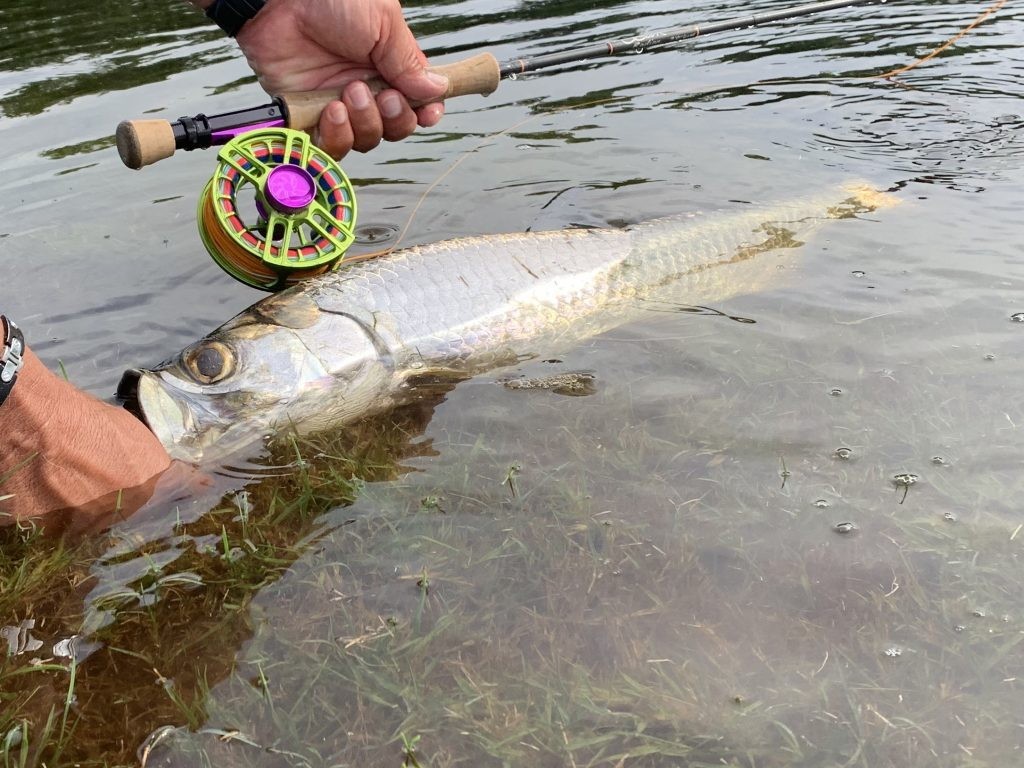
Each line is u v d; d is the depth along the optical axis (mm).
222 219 699
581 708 465
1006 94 1203
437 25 1618
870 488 581
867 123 1146
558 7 1721
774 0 1674
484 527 570
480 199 989
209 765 448
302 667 491
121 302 819
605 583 528
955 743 444
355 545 563
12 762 450
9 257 905
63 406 583
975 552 533
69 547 572
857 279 795
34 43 1647
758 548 544
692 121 1188
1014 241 832
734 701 466
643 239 842
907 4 1632
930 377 666
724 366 700
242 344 688
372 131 760
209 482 629
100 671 494
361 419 690
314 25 749
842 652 486
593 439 637
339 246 739
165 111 1232
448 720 462
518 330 771
